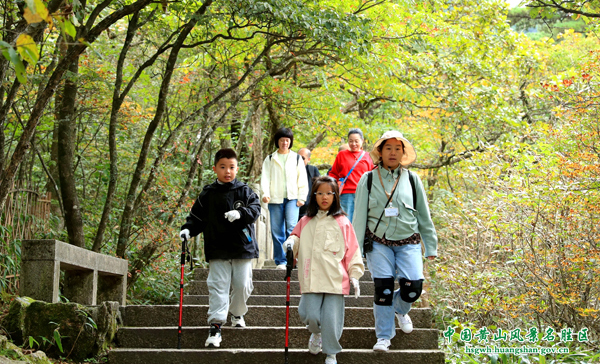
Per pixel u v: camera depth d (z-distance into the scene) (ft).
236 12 20.62
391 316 15.10
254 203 15.79
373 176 15.35
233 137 40.78
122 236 22.72
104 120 29.60
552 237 21.01
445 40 35.42
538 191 21.52
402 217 14.89
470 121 40.24
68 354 15.06
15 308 15.05
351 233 14.88
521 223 21.49
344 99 52.80
